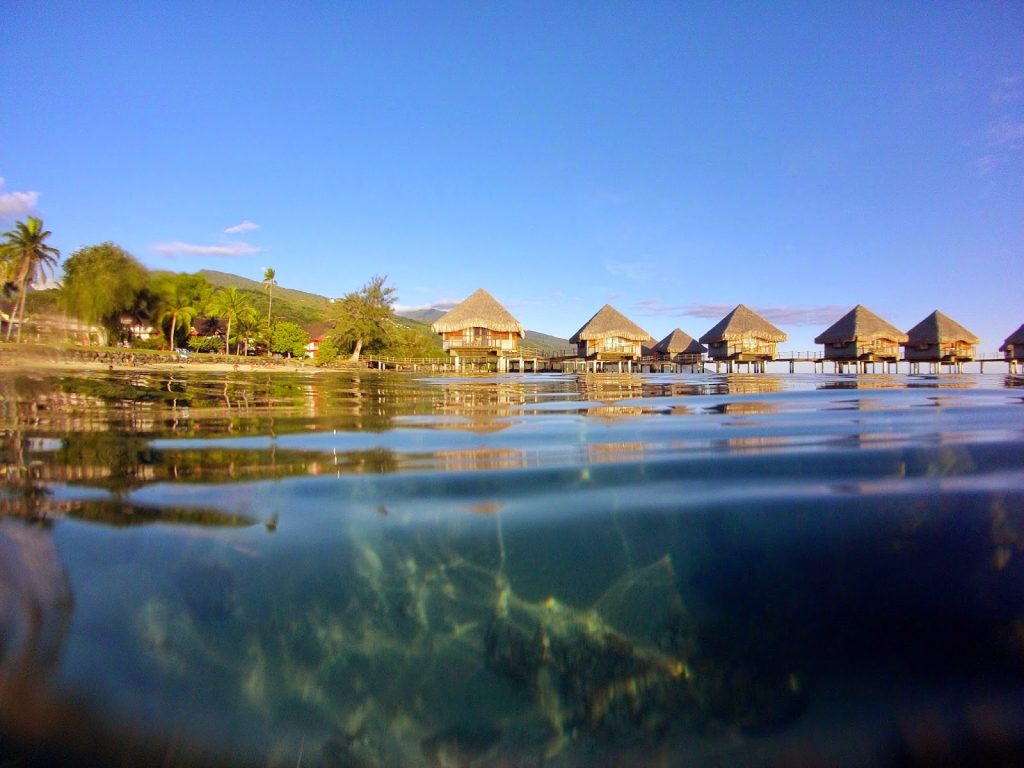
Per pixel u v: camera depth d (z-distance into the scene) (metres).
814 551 1.95
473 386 13.23
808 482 2.55
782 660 1.56
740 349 38.78
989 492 2.41
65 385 6.76
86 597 1.66
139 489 2.44
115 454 3.15
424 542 1.97
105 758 1.29
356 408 6.14
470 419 5.00
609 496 2.36
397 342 42.47
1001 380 17.89
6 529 2.01
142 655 1.52
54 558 1.82
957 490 2.43
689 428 4.26
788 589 1.77
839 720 1.43
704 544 1.99
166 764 1.29
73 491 2.42
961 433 3.87
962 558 1.90
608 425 4.49
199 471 2.73
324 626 1.62
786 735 1.39
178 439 3.67
